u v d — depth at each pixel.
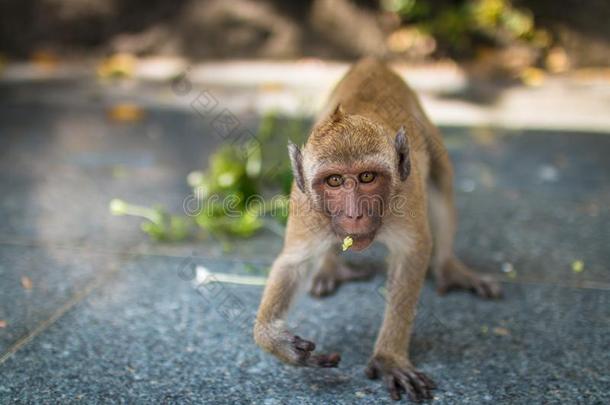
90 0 3.73
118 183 1.95
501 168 2.12
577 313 1.41
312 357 1.23
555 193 1.91
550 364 1.28
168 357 1.30
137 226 1.73
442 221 1.48
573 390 1.23
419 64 3.55
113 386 1.24
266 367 1.29
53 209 1.80
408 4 3.61
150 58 3.70
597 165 2.14
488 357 1.30
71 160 2.16
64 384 1.25
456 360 1.30
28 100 3.01
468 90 3.15
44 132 2.51
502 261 1.59
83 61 3.71
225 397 1.22
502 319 1.40
